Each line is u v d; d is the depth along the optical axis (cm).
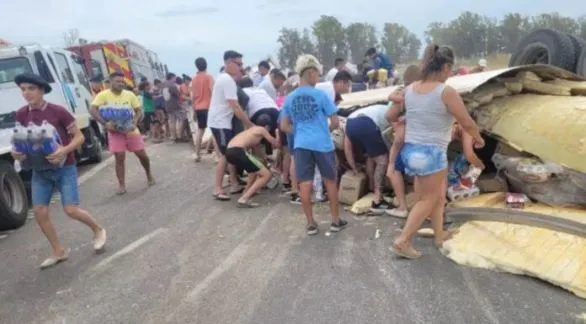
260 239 560
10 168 677
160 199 761
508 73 623
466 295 407
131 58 2033
